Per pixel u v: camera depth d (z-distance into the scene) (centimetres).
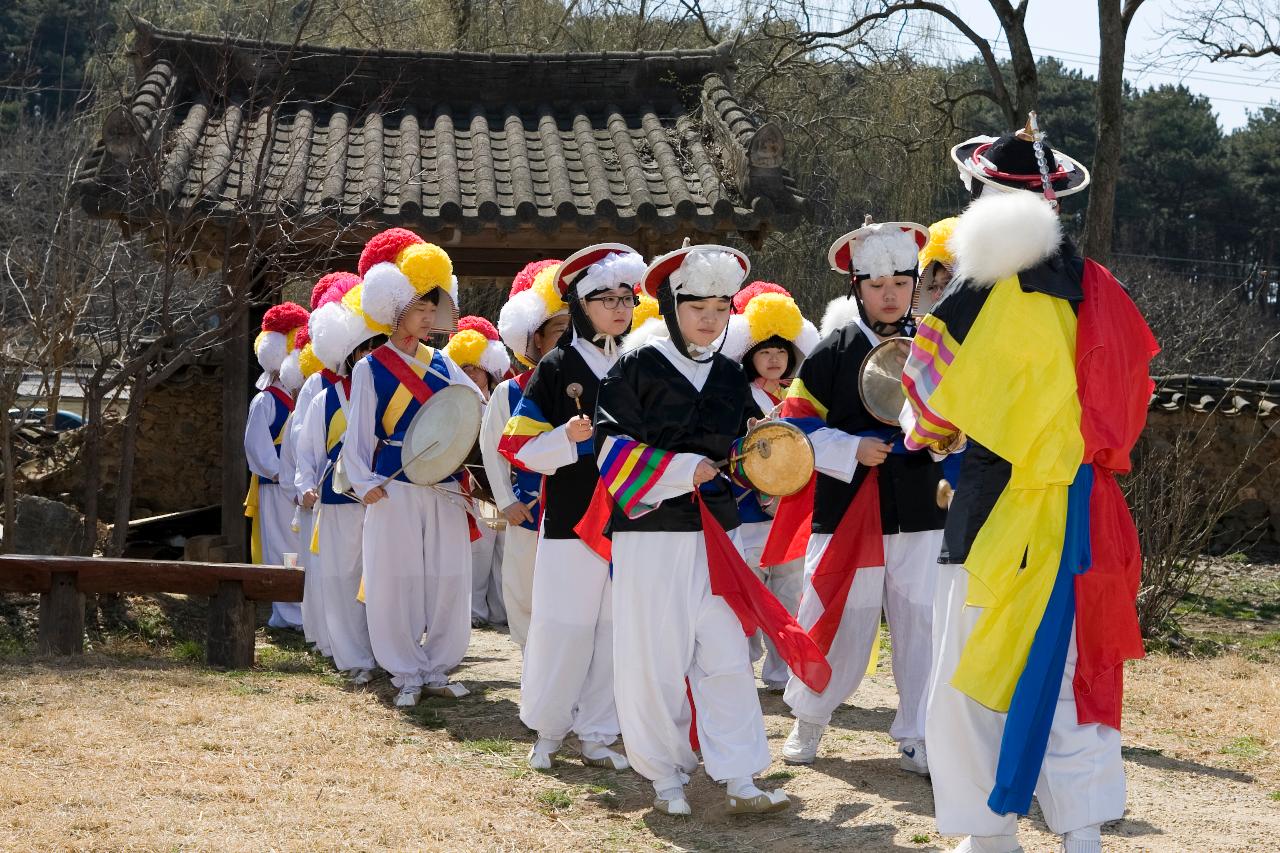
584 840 455
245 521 1049
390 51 1187
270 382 971
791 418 535
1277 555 1443
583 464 533
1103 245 1652
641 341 504
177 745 533
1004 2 1920
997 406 386
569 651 536
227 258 969
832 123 2045
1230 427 1466
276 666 760
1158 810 497
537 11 1938
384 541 663
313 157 1087
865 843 451
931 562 530
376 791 494
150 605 936
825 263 1991
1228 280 4666
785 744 559
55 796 456
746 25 1980
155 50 1160
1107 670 384
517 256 1167
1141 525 1013
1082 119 4738
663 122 1181
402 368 679
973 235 391
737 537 484
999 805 375
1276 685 773
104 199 937
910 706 536
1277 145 4994
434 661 688
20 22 2094
